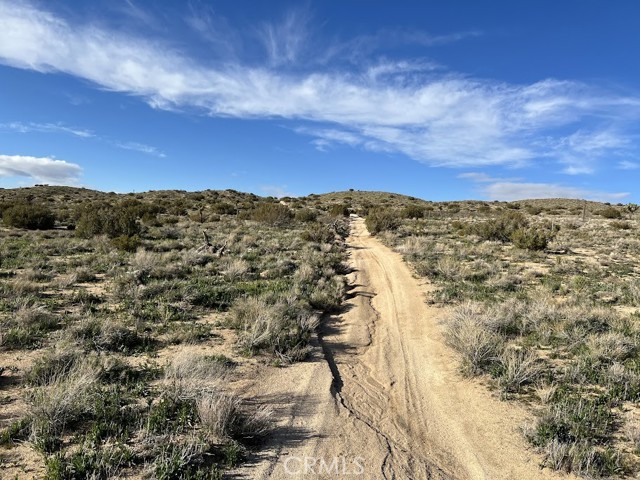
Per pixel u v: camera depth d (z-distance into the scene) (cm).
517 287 1448
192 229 3114
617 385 694
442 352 914
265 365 788
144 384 642
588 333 941
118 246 2031
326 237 2641
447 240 2767
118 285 1216
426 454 552
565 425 571
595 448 534
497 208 7244
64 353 699
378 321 1155
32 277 1317
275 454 513
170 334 885
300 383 723
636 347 846
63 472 422
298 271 1580
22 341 786
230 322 984
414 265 1853
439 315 1174
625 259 2094
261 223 3759
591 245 2620
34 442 483
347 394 713
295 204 7112
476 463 532
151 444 486
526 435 571
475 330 870
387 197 10006
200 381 629
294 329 929
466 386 743
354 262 2048
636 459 514
